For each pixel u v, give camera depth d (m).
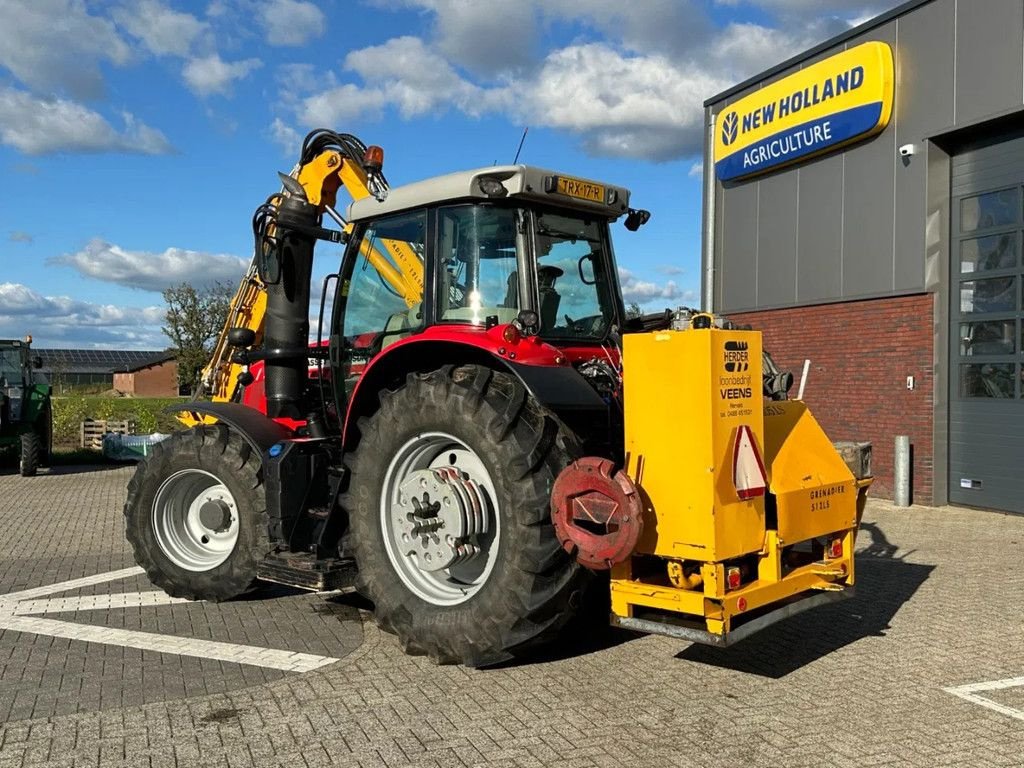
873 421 11.52
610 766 3.49
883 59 10.93
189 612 5.90
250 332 6.43
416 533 4.79
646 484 4.13
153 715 4.04
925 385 10.82
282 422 6.38
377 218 5.71
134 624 5.60
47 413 16.61
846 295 11.82
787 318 12.88
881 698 4.25
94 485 14.01
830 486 4.68
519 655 4.69
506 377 4.67
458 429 4.59
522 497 4.37
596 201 5.42
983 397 10.41
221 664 4.79
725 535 4.00
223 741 3.75
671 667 4.70
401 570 4.93
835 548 4.84
